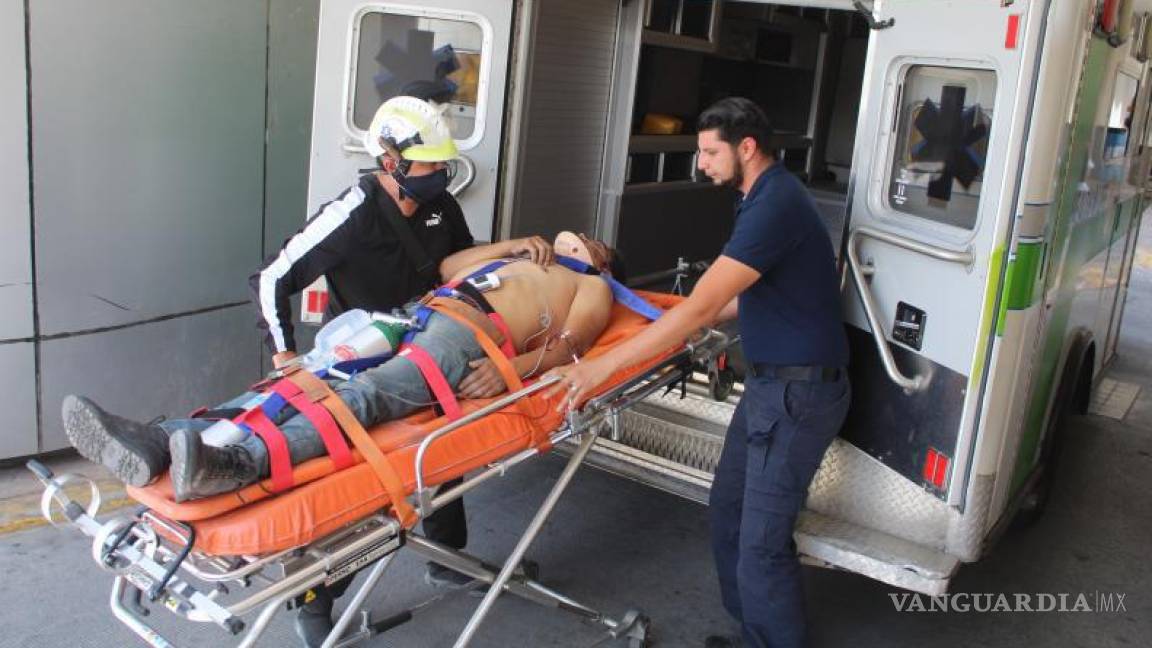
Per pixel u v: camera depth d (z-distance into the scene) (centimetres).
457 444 262
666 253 698
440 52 418
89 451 217
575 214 588
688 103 725
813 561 335
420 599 366
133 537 223
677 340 290
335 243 302
